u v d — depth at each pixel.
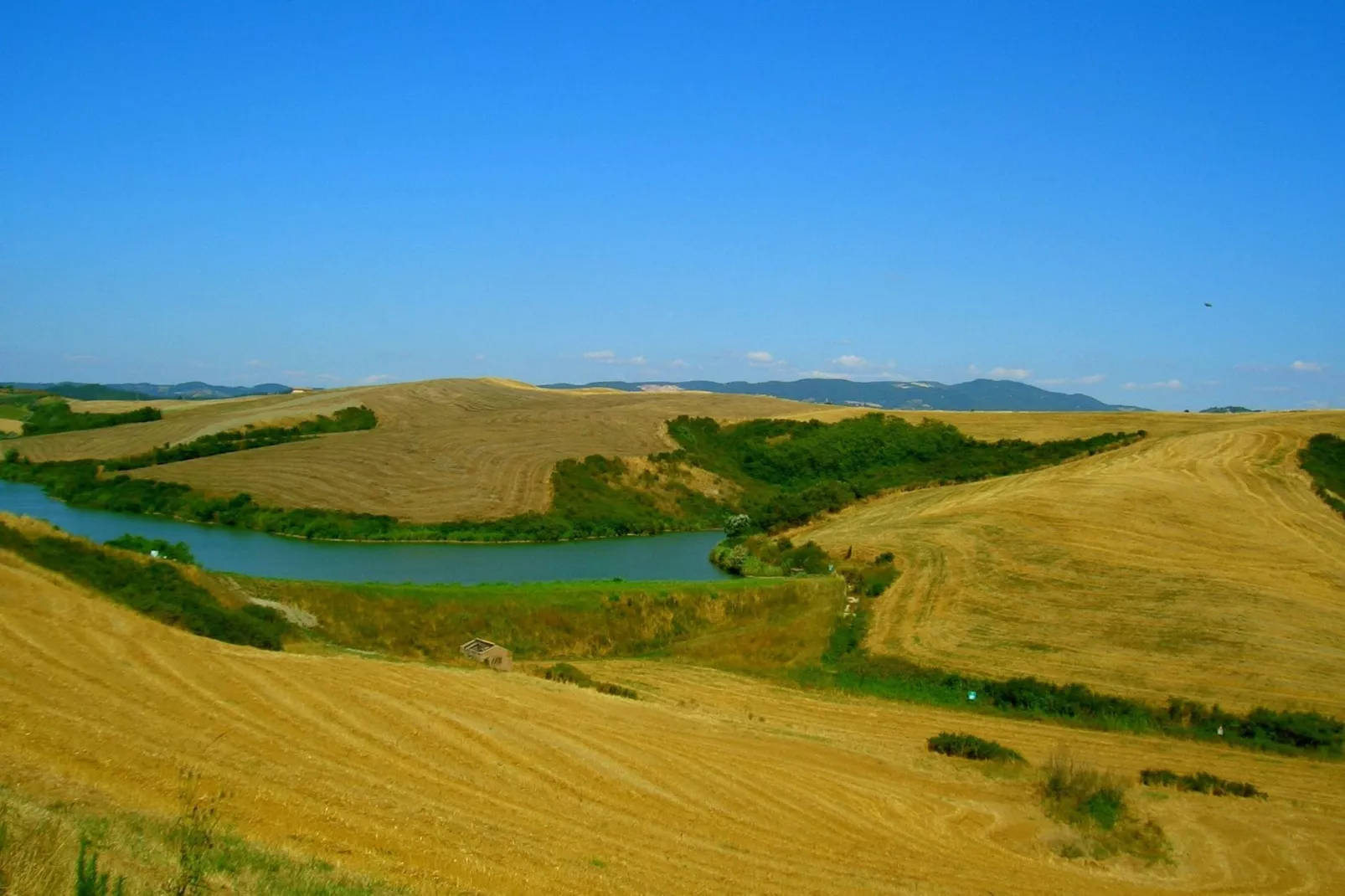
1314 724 40.50
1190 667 46.31
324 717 27.39
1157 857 29.70
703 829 25.27
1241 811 33.59
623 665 49.19
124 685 26.34
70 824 14.28
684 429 119.25
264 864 15.27
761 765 31.77
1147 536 65.00
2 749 19.11
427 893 16.47
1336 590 55.94
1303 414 104.69
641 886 20.05
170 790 19.11
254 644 39.62
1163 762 38.47
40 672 25.83
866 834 27.69
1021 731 41.75
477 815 22.42
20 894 11.30
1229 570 58.59
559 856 20.80
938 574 61.69
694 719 36.81
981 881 25.48
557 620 52.16
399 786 23.25
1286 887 27.97
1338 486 78.81
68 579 38.22
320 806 20.53
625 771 28.25
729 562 72.00
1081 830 31.00
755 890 21.41
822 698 45.25
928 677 47.75
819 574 66.00
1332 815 33.69
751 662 50.97
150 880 12.91
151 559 43.88
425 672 34.34
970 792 33.56
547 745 28.97
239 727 25.06
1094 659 47.91
